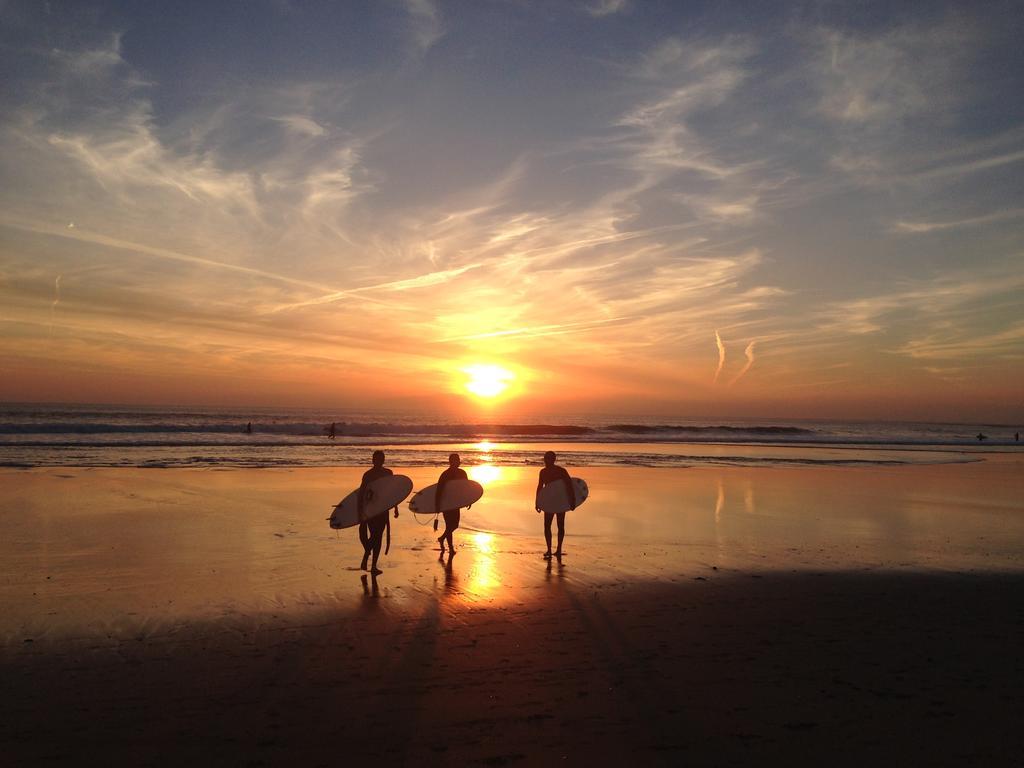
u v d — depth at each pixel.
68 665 5.81
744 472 26.56
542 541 12.02
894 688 5.64
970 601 8.44
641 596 8.44
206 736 4.59
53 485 17.41
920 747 4.61
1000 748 4.61
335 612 7.51
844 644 6.77
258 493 17.05
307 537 11.76
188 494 16.56
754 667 6.09
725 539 12.51
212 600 7.86
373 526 9.27
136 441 36.03
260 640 6.55
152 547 10.66
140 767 4.18
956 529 13.94
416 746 4.52
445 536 10.52
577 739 4.66
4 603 7.57
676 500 17.67
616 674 5.87
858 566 10.34
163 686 5.41
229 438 40.41
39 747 4.39
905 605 8.21
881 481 23.86
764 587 8.98
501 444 43.50
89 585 8.40
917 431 119.44
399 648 6.41
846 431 99.81
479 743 4.58
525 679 5.72
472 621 7.29
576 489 11.30
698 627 7.25
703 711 5.15
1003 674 5.98
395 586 8.66
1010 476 26.78
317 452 31.62
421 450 35.06
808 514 15.73
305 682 5.55
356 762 4.30
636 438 56.19
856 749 4.57
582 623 7.30
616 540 12.22
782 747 4.59
